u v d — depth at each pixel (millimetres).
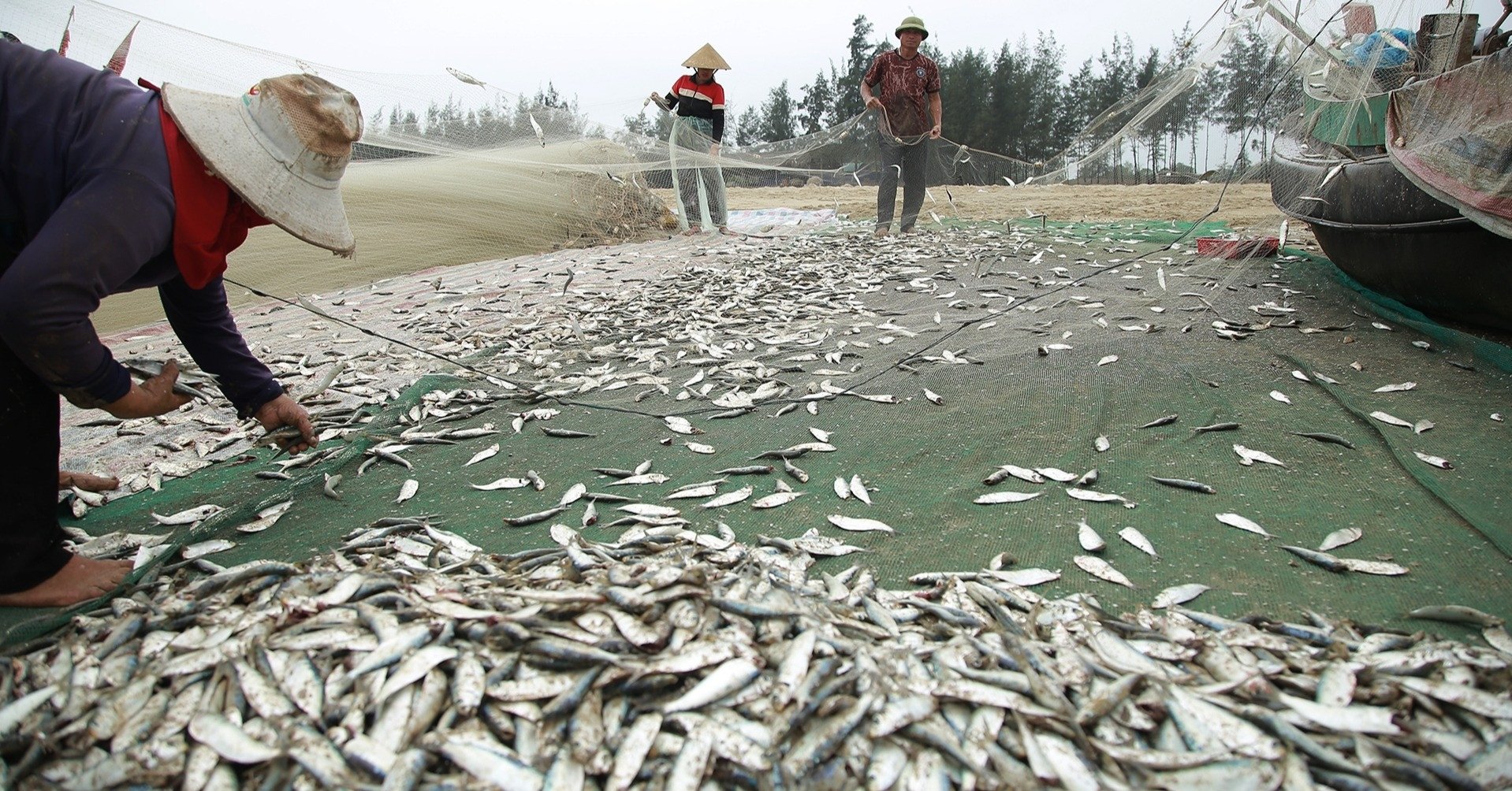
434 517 2938
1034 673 1799
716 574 2191
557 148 9695
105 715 1744
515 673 1792
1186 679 1824
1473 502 2623
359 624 1949
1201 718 1682
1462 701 1687
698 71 9906
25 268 1979
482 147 7984
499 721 1694
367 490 3193
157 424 3975
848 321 5477
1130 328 4828
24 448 2238
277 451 3574
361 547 2572
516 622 1874
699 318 5711
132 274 2199
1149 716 1710
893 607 2145
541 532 2805
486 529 2842
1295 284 5867
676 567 2066
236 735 1665
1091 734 1671
